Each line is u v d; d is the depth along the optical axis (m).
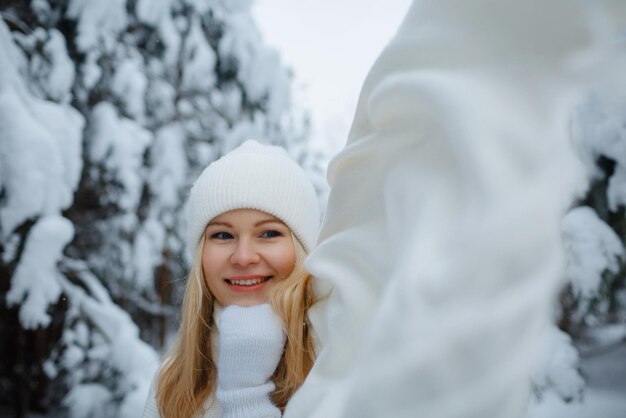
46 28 4.23
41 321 3.18
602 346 4.81
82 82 4.46
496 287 0.39
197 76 5.54
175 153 5.11
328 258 0.68
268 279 1.18
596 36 0.42
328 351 0.64
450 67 0.47
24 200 3.01
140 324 5.55
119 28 4.76
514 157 0.41
